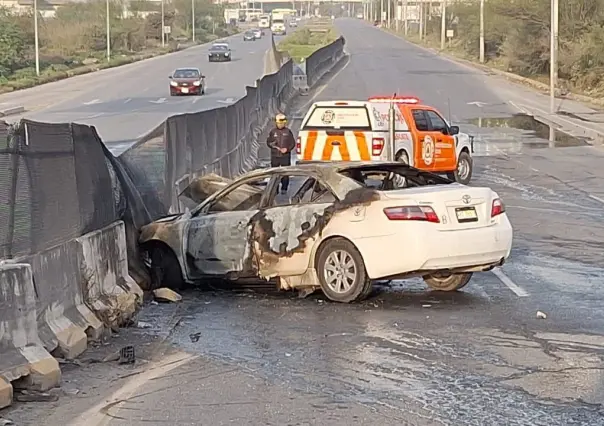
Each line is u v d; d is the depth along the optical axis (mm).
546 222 17516
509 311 10555
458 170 24156
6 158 8086
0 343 7500
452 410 7156
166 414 7148
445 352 8844
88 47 108500
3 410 7281
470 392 7598
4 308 7559
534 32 66750
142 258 12266
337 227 10969
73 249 9438
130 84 67188
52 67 81688
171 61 95250
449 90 57938
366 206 10852
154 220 13508
